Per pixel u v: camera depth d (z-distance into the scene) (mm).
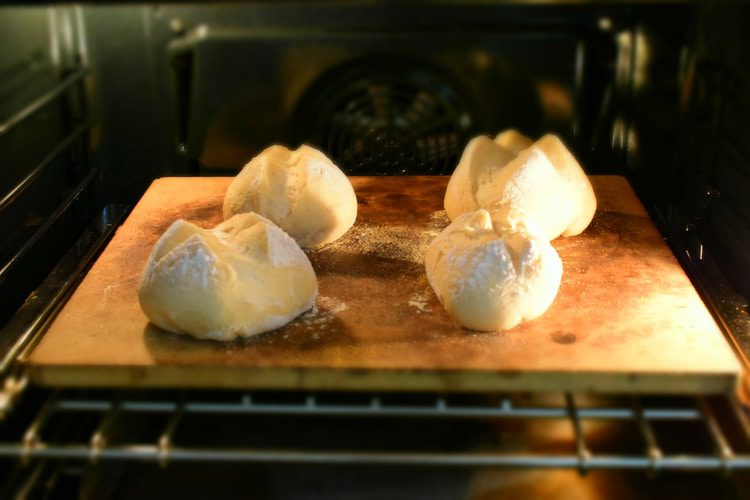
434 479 667
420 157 938
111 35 894
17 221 835
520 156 780
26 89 864
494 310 682
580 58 899
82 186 883
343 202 793
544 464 592
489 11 889
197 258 679
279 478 668
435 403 705
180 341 688
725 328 712
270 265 695
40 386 668
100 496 661
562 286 743
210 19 892
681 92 891
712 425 610
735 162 810
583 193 790
